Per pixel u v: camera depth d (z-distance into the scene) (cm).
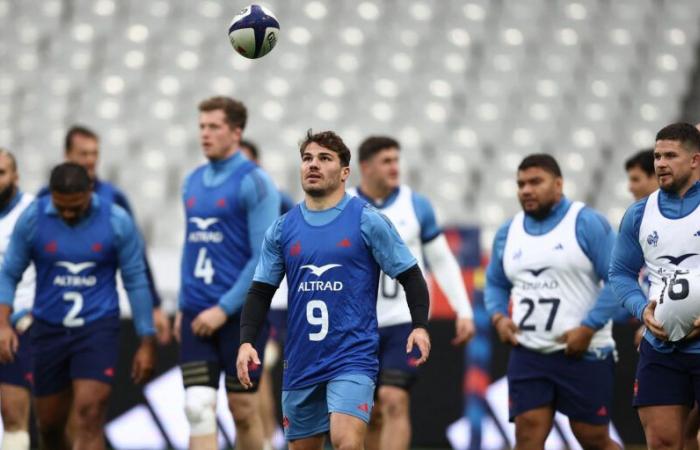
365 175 3238
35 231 2856
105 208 2889
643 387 2316
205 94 7519
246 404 2831
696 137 2247
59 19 8106
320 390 2239
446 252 3244
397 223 3189
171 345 3847
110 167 6869
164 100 7469
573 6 8369
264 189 2864
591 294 2734
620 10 8375
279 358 3794
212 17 8112
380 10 8194
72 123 7312
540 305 2738
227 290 2853
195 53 7831
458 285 3231
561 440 3784
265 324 2850
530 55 8006
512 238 2800
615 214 6881
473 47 8019
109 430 3806
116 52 7850
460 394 3847
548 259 2728
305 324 2244
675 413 2278
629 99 7819
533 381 2748
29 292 3072
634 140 7525
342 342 2227
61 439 2998
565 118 7606
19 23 8081
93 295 2864
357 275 2242
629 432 3797
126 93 7538
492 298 2850
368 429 3212
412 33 8069
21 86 7650
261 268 2322
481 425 3831
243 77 7656
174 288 3884
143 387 3828
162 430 3816
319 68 7738
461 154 7169
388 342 3094
